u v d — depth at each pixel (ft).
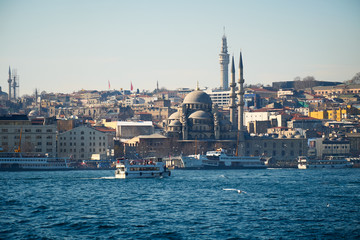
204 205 606.55
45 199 655.35
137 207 591.78
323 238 451.94
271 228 483.10
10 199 655.35
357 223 506.07
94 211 565.53
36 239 443.73
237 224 498.28
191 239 444.14
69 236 452.76
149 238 447.01
